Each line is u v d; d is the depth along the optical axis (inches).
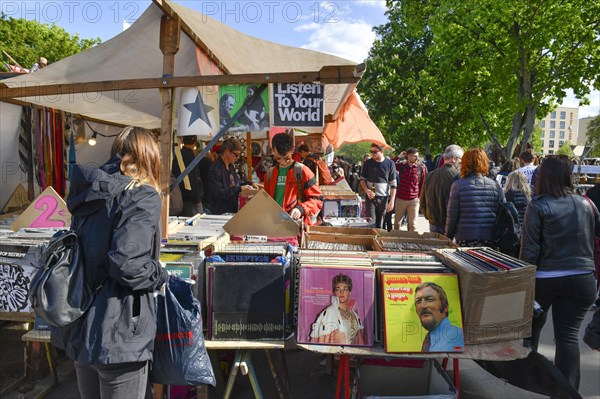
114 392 69.5
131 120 272.7
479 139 976.9
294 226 124.3
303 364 141.3
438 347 93.1
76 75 164.7
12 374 129.6
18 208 193.2
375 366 110.9
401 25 1058.1
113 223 68.8
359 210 252.2
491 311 93.7
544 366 106.7
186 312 80.3
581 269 108.3
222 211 196.5
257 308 97.8
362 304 96.7
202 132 126.0
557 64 725.3
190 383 81.0
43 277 65.4
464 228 145.6
